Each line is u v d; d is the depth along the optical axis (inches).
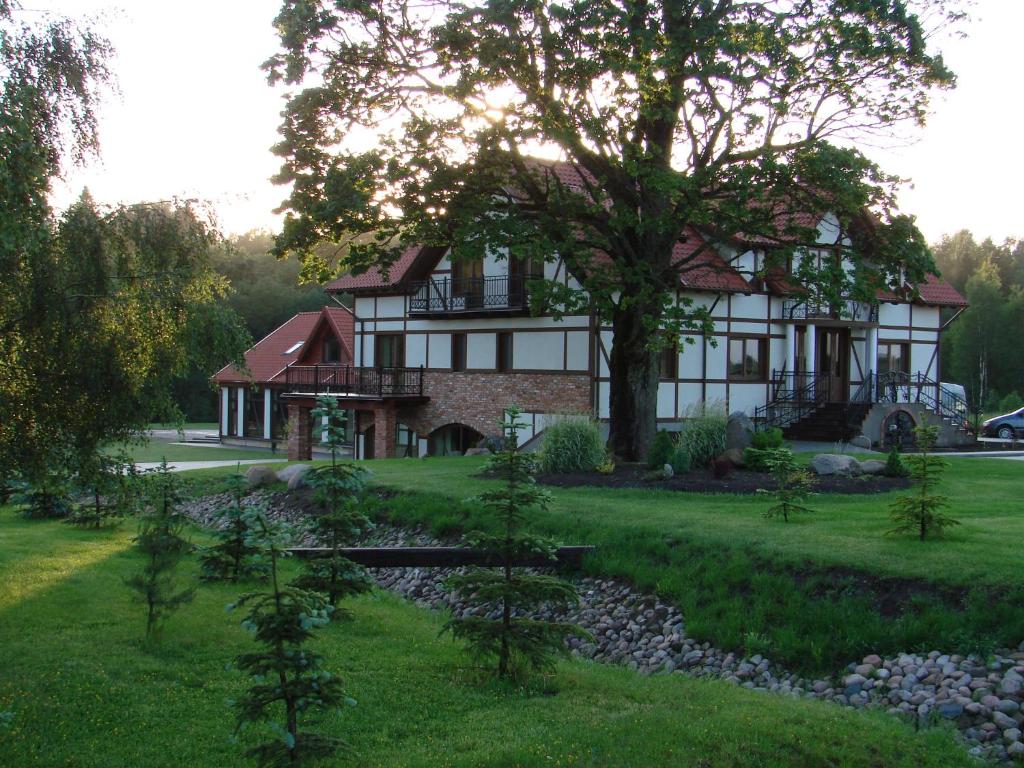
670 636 436.8
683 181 679.7
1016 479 749.9
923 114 757.3
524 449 1061.1
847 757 269.6
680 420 1079.0
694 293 1085.8
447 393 1212.5
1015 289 2559.1
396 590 579.5
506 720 294.2
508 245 731.4
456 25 675.4
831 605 407.5
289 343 1707.7
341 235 763.4
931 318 1318.9
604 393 1040.8
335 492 397.1
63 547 550.6
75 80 388.5
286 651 243.8
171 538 386.6
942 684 337.7
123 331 378.0
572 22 667.4
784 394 1166.3
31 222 322.0
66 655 339.6
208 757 259.4
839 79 733.9
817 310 1085.1
